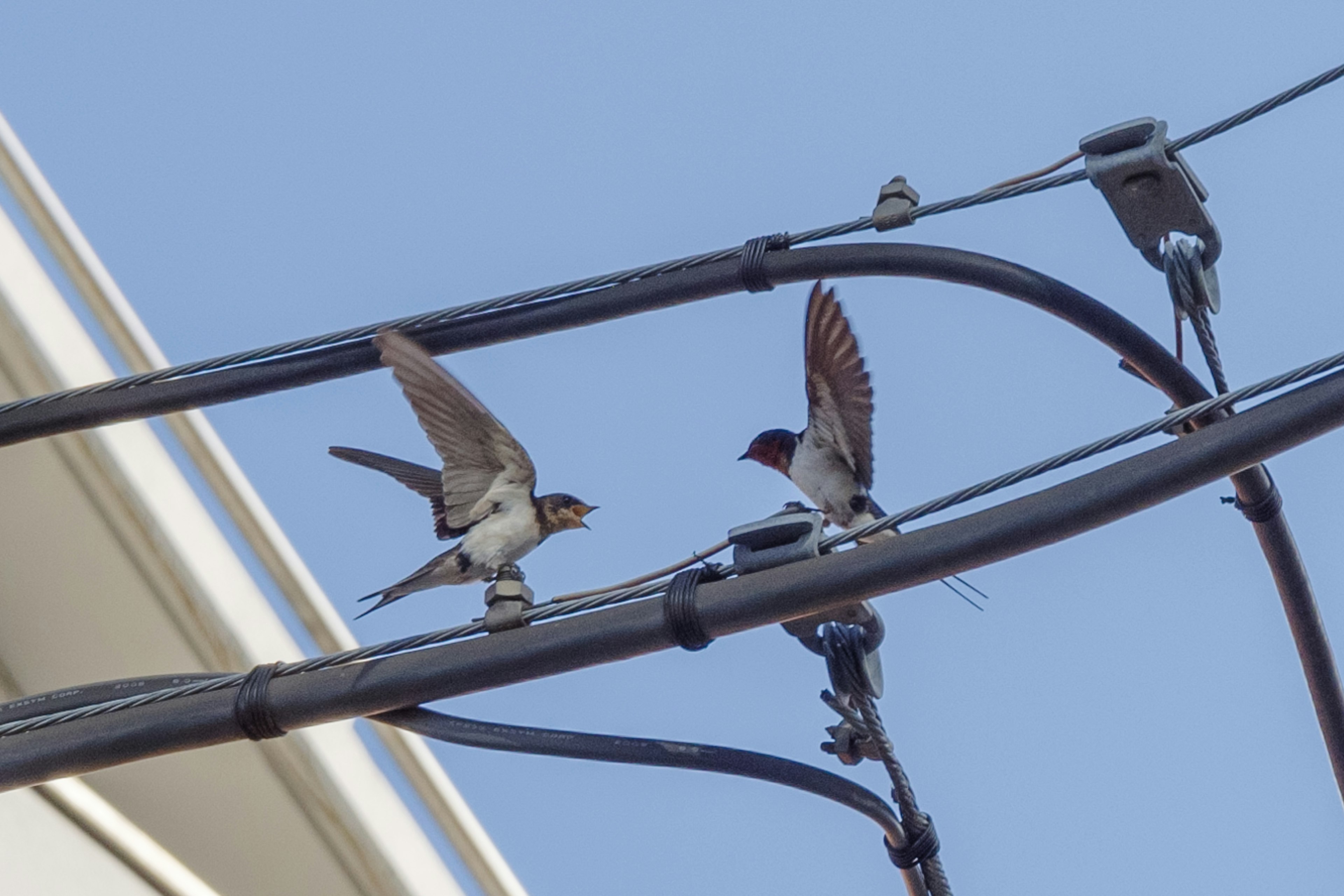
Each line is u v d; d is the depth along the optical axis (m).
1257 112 12.13
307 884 19.39
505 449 12.74
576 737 12.09
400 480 13.88
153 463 19.19
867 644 11.80
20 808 16.12
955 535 10.92
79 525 19.02
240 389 14.71
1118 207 12.28
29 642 19.75
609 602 11.67
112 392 14.87
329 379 14.66
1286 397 10.48
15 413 14.94
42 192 19.27
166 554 18.94
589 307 14.17
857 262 13.45
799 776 12.01
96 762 12.34
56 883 16.00
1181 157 12.21
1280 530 13.69
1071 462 10.90
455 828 19.59
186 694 12.34
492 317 14.40
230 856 19.25
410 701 12.01
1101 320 12.91
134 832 17.19
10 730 12.49
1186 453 10.55
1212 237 12.23
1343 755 14.33
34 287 18.69
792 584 11.21
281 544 20.03
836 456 13.94
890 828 12.10
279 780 18.84
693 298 13.95
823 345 13.66
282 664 12.36
